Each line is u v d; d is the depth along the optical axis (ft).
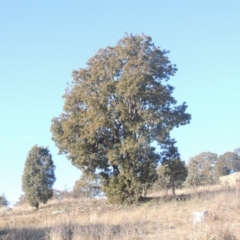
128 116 100.73
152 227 56.24
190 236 41.45
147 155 101.09
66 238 51.88
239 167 196.24
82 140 104.47
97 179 108.68
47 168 127.75
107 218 69.77
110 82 101.14
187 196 96.68
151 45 104.58
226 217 55.67
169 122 100.42
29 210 123.24
